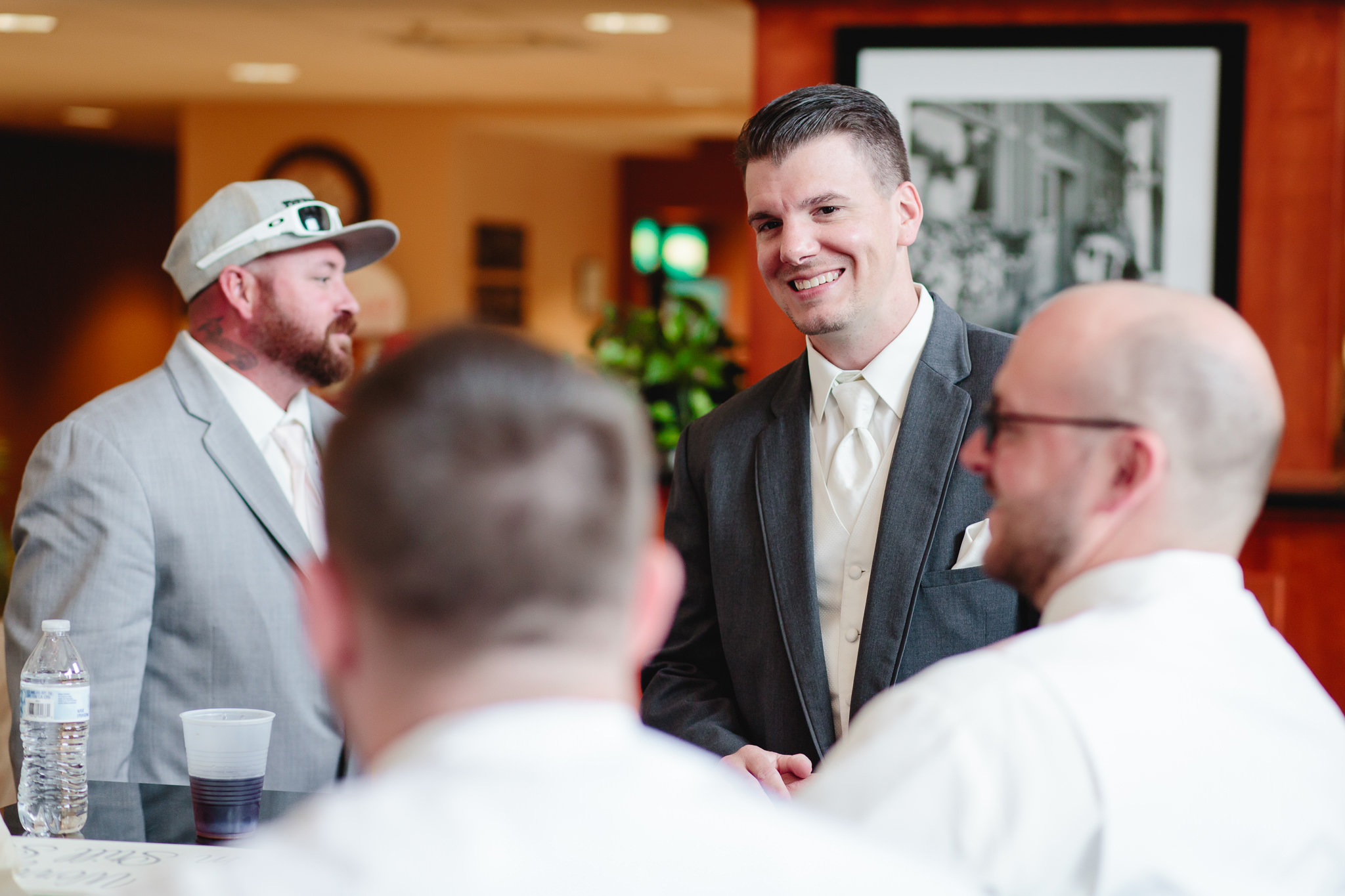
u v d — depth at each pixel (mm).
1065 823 847
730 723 1728
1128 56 4148
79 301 11273
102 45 7035
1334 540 3521
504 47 6980
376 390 667
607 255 11773
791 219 1649
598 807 603
